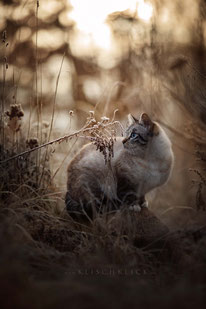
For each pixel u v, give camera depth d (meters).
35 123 2.86
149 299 2.08
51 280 2.18
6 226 2.27
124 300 2.08
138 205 2.59
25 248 2.25
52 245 2.38
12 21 3.29
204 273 2.21
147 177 2.59
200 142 2.78
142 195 2.62
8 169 2.54
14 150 2.64
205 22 2.78
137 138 2.59
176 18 2.86
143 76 3.04
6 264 2.12
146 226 2.45
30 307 2.06
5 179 2.55
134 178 2.58
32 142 2.58
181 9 2.84
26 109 3.18
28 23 3.38
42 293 2.09
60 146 2.96
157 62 2.90
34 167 2.63
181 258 2.32
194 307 2.06
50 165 2.79
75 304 2.07
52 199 2.63
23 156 2.60
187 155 2.88
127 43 3.32
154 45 2.90
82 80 3.55
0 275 2.10
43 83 3.44
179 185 2.86
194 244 2.36
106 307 2.06
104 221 2.42
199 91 2.78
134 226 2.41
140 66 3.06
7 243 2.20
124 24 3.26
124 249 2.30
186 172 2.82
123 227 2.42
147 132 2.58
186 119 2.85
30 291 2.10
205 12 2.78
